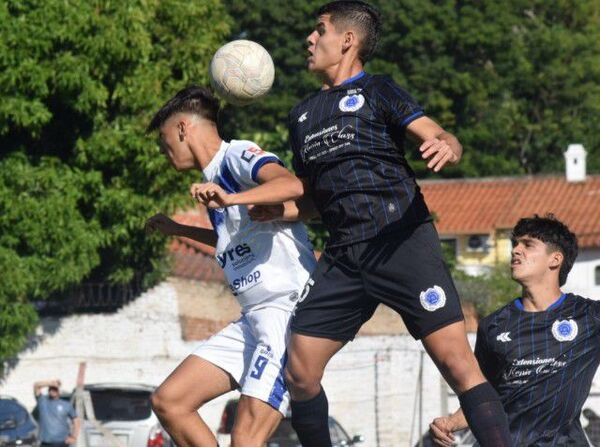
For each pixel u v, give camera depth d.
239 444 20.97
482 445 19.05
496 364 25.17
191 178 77.44
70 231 73.56
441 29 147.88
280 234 21.39
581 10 168.50
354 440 56.66
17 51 70.62
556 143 160.00
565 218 137.25
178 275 81.31
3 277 71.19
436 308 19.19
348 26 20.16
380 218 19.23
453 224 140.12
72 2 72.38
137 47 74.25
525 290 25.42
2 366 77.00
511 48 154.00
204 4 82.06
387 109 19.19
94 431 60.09
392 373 70.81
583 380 24.69
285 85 135.88
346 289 19.69
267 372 21.02
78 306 80.06
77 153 75.06
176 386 21.91
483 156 154.00
